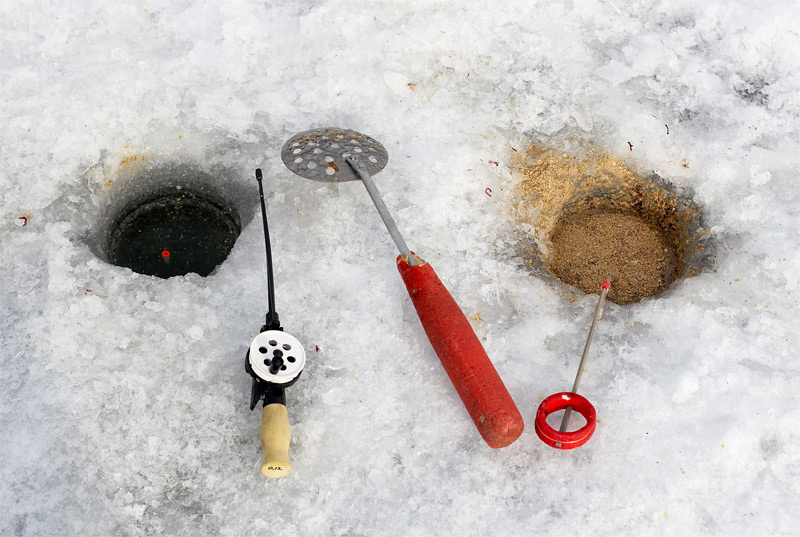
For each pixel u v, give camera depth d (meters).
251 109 1.32
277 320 1.12
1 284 1.17
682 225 1.29
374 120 1.33
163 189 1.30
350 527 1.06
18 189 1.23
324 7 1.42
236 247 1.21
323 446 1.10
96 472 1.07
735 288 1.21
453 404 1.12
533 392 1.13
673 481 1.08
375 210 1.25
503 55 1.40
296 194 1.25
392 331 1.17
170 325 1.15
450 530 1.06
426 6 1.43
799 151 1.32
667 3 1.44
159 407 1.11
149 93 1.32
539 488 1.08
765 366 1.15
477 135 1.32
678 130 1.33
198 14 1.41
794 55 1.40
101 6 1.39
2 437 1.08
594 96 1.36
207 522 1.06
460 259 1.22
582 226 1.31
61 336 1.14
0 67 1.33
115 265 1.25
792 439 1.11
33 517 1.05
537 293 1.20
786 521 1.07
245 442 1.10
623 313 1.19
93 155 1.27
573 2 1.44
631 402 1.13
